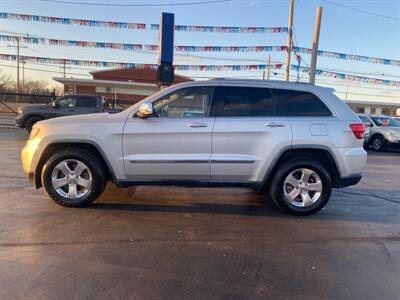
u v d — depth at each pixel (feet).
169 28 42.52
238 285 11.49
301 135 18.25
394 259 13.85
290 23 65.46
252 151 18.22
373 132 57.16
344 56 68.80
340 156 18.53
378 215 19.51
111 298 10.51
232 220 17.74
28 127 52.42
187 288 11.20
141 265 12.61
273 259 13.47
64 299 10.38
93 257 13.08
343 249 14.66
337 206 21.03
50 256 13.03
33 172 18.43
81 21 59.82
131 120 18.20
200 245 14.52
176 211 18.74
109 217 17.38
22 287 10.94
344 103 19.34
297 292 11.19
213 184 18.57
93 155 18.38
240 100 18.62
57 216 17.20
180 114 18.45
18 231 15.20
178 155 18.10
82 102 53.67
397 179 30.78
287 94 18.85
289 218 18.39
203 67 77.15
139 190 22.40
